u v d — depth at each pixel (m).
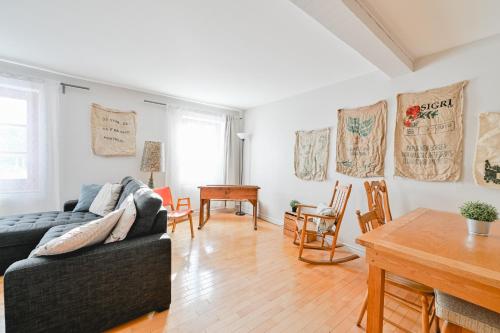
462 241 1.13
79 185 3.19
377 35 1.73
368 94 2.75
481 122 1.92
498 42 1.87
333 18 1.52
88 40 2.14
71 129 3.11
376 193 2.05
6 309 1.14
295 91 3.57
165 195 3.28
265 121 4.37
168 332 1.43
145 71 2.88
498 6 1.55
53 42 2.19
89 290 1.34
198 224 3.84
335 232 2.48
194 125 4.32
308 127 3.53
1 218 2.31
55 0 1.59
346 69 2.67
